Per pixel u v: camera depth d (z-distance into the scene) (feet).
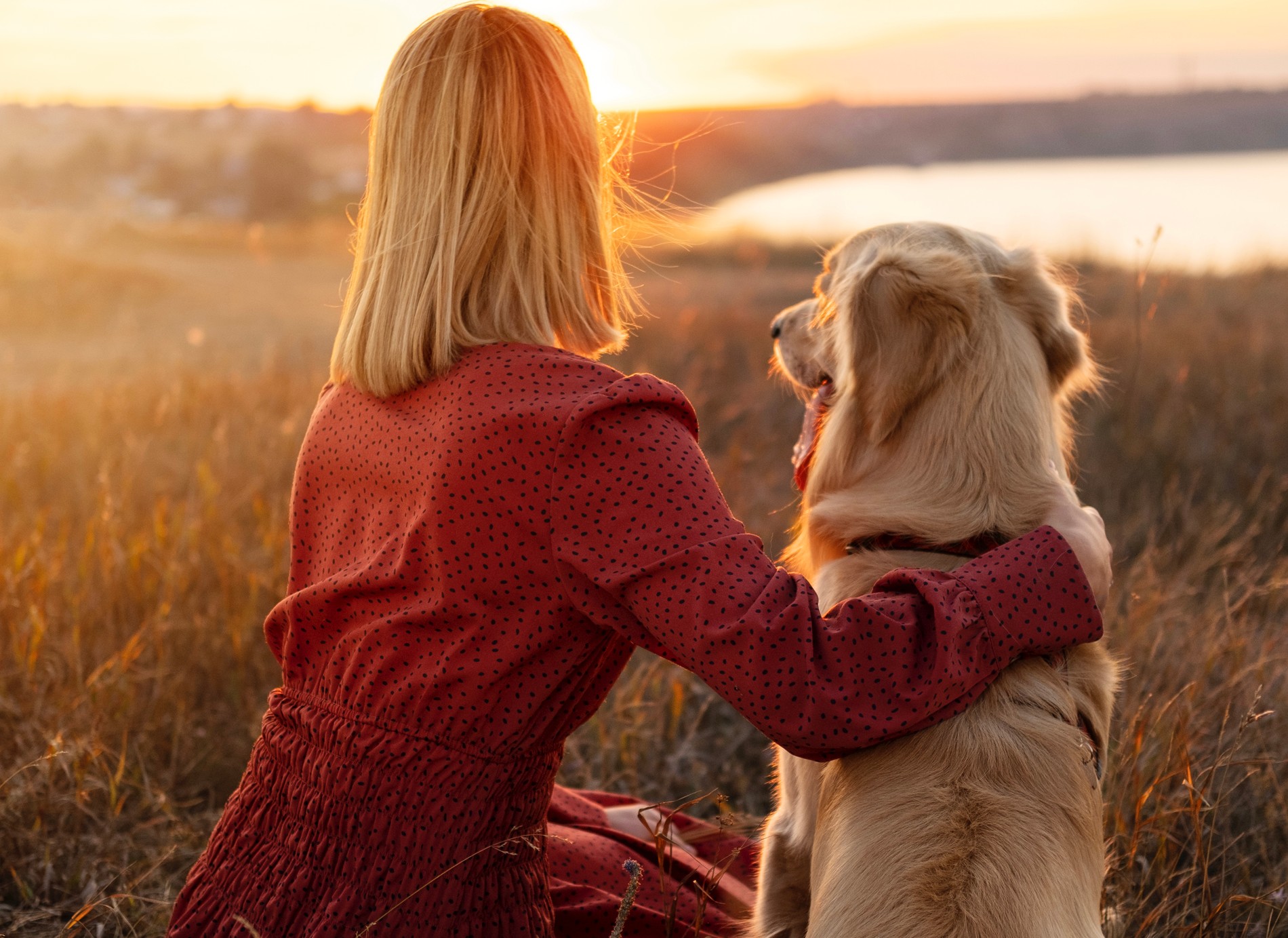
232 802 5.95
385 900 5.24
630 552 4.78
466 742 5.21
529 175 5.33
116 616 11.98
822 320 7.63
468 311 5.29
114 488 15.93
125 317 42.73
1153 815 8.22
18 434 19.43
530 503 4.88
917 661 5.00
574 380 5.01
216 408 21.58
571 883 6.98
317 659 5.74
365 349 5.38
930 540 6.24
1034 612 5.25
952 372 6.49
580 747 10.91
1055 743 5.54
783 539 15.23
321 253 76.59
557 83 5.41
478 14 5.44
